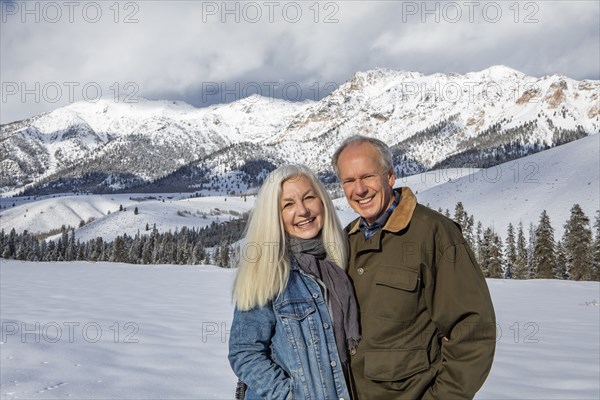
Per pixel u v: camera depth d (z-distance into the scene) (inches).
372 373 93.3
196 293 690.8
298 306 93.9
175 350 271.3
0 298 553.6
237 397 102.6
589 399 192.7
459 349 87.6
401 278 93.5
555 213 3235.7
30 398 177.5
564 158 4094.5
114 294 644.7
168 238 4205.2
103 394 186.1
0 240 4212.6
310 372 90.7
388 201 101.7
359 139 103.6
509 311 532.1
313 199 101.7
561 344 320.2
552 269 1935.3
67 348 261.7
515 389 208.2
